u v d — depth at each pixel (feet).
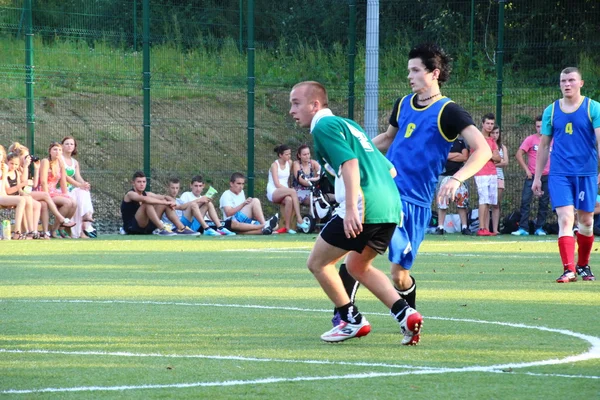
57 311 47.75
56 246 95.71
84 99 146.72
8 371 31.71
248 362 33.55
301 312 47.52
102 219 129.80
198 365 32.91
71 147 112.78
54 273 68.33
